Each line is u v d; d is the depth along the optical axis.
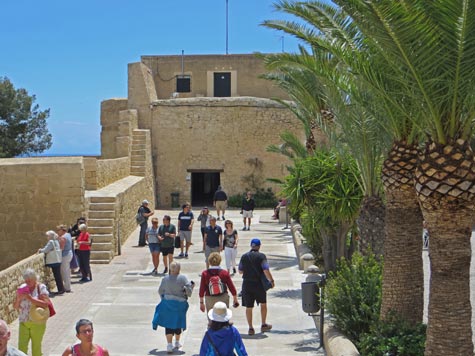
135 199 26.52
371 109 9.93
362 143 12.28
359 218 12.80
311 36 10.13
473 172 7.44
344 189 15.38
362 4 7.10
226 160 34.66
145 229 22.48
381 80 8.28
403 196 9.24
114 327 12.62
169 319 10.88
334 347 9.48
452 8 6.61
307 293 10.97
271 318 13.19
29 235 19.45
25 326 9.48
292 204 16.45
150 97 34.94
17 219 19.48
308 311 10.97
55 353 10.92
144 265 19.05
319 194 15.73
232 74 37.81
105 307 14.13
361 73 8.38
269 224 28.58
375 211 12.45
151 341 11.72
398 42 7.12
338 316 10.34
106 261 19.28
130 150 31.31
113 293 15.47
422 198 7.60
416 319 9.22
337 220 15.98
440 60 7.15
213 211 33.38
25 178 19.45
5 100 41.75
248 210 26.66
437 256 7.64
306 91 15.04
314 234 18.55
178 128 34.72
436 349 7.63
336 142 14.46
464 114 7.50
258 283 11.98
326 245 16.75
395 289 9.24
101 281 16.80
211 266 11.08
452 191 7.41
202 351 8.14
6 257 19.45
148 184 32.34
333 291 10.51
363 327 10.09
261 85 37.72
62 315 13.40
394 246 9.28
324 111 15.12
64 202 19.48
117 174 27.02
